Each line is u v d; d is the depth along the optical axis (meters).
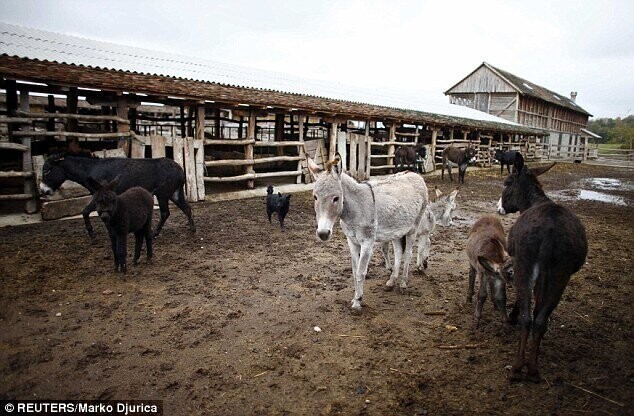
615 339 4.27
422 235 6.03
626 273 6.43
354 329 4.38
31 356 3.67
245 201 11.58
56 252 6.47
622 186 19.58
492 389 3.36
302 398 3.22
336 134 15.50
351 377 3.51
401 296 5.30
